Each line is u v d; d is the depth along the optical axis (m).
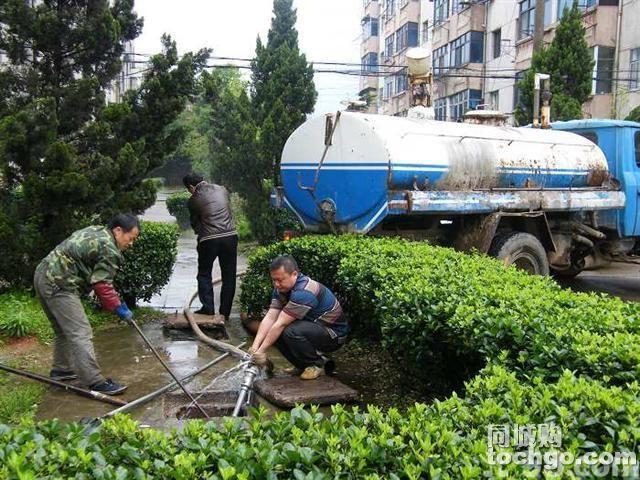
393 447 2.18
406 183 6.95
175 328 6.76
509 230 8.32
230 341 6.54
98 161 6.96
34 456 2.08
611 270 11.99
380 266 5.31
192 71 7.51
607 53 20.16
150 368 5.52
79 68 7.36
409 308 4.38
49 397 4.75
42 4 6.99
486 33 27.61
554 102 16.06
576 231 9.44
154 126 7.44
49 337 6.14
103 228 4.87
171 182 40.56
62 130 7.03
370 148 6.88
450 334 3.95
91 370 4.77
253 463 2.04
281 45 14.02
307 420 2.42
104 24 6.95
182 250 13.91
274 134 12.84
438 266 5.27
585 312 3.79
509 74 25.36
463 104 28.61
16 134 6.15
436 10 31.86
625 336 3.22
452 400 2.64
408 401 4.80
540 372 3.12
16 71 6.95
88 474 2.04
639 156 9.83
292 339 4.99
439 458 2.08
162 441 2.24
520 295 4.07
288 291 5.11
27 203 6.60
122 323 7.01
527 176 8.15
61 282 4.72
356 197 7.05
